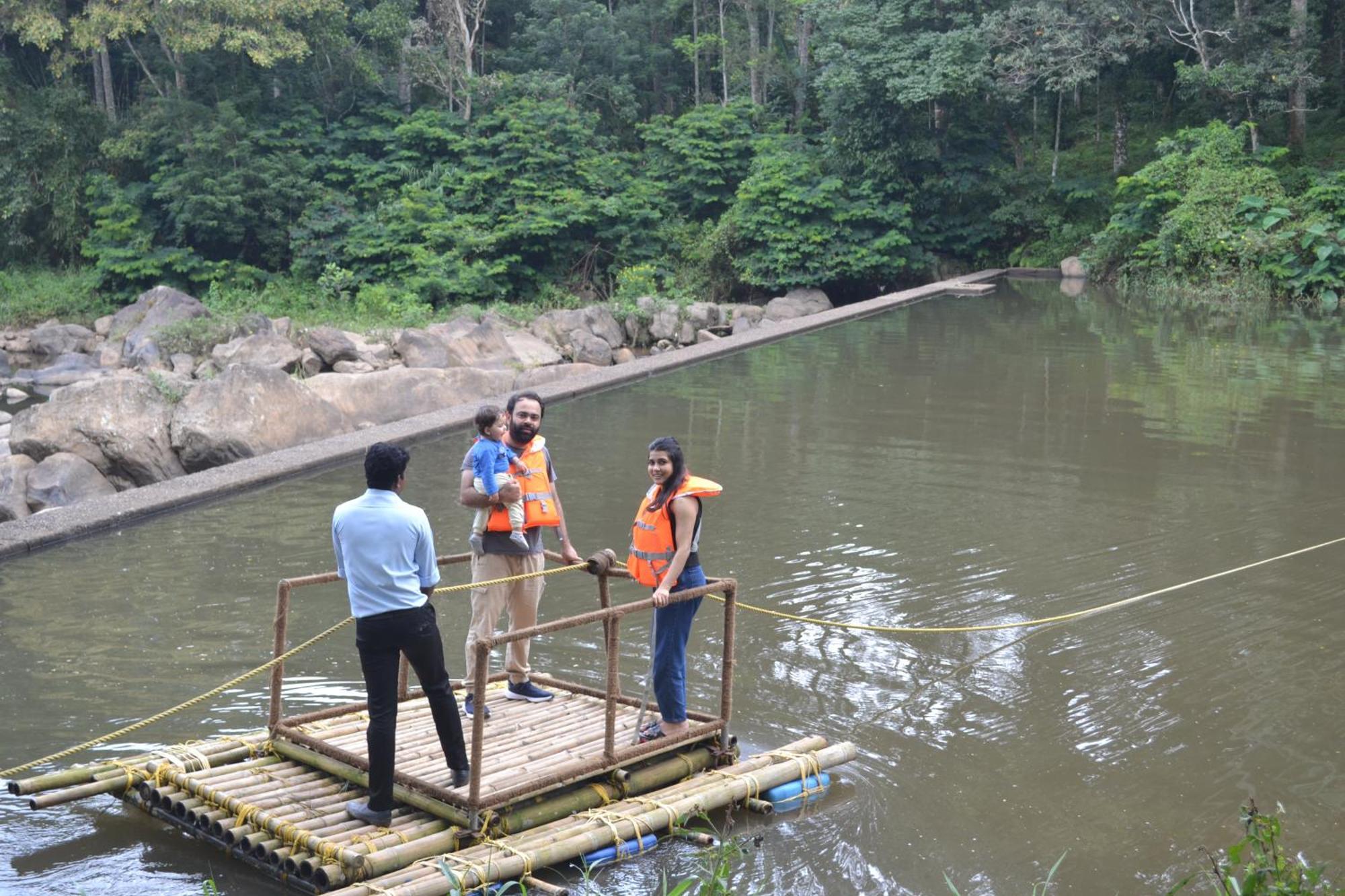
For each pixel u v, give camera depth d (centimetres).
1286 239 2731
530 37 3822
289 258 3072
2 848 479
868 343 2070
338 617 762
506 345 2119
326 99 3316
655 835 492
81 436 1214
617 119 3762
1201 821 510
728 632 543
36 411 1245
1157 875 466
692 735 534
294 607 779
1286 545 907
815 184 3198
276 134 3084
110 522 964
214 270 2947
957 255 3484
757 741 588
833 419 1404
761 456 1213
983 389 1598
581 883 456
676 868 470
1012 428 1345
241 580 834
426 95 3625
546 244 3067
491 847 457
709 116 3400
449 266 2838
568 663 688
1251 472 1135
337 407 1420
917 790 539
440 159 3203
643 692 644
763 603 789
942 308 2602
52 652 697
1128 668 681
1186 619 757
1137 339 2073
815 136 3412
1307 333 2142
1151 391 1571
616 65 3812
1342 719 612
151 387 1279
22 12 2925
